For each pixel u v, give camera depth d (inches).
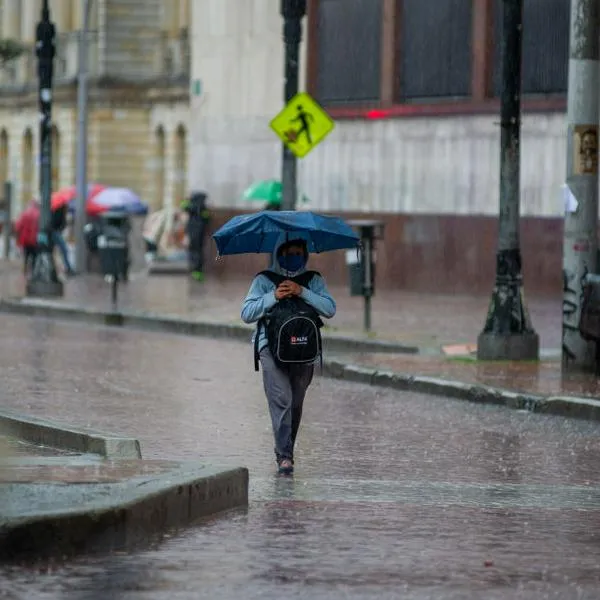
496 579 1071.0
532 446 1752.0
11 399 2094.0
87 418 1931.6
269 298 1512.1
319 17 4446.4
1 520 1105.4
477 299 3882.9
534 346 2485.2
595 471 1587.1
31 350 2792.8
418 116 4158.5
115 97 7426.2
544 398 2026.3
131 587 1037.2
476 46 3998.5
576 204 2292.1
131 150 7480.3
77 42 7529.5
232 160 4862.2
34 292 3973.9
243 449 1706.4
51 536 1122.0
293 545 1176.2
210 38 4970.5
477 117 4005.9
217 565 1104.8
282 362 1520.7
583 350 2290.8
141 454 1583.4
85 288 4389.8
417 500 1386.6
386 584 1051.9
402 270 4205.2
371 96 4318.4
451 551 1162.6
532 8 3833.7
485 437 1818.4
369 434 1833.2
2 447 1592.0
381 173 4281.5
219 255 1557.6
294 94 3122.5
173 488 1238.3
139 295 4060.0
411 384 2261.3
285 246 1526.8
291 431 1553.9
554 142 3786.9
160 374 2434.8
